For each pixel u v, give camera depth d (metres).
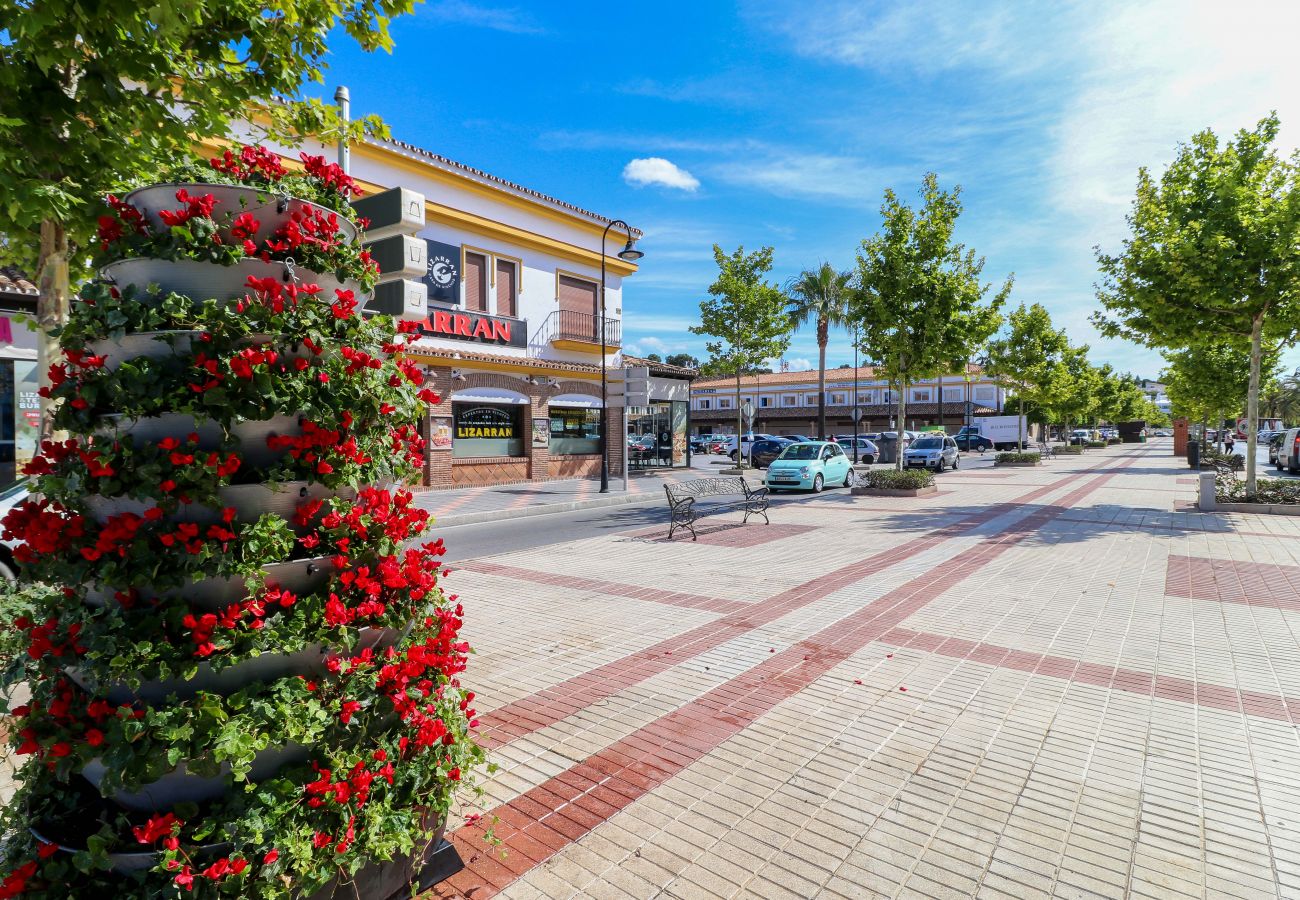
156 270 2.08
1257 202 12.37
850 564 8.78
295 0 4.12
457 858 2.75
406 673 2.31
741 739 3.91
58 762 1.91
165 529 1.94
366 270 2.49
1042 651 5.35
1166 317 13.20
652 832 3.01
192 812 1.96
